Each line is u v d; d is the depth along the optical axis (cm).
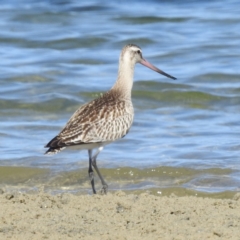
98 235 973
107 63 2523
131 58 1406
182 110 2030
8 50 2691
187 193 1338
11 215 1061
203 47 2677
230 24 2988
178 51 2644
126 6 3316
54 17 3147
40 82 2281
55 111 2042
